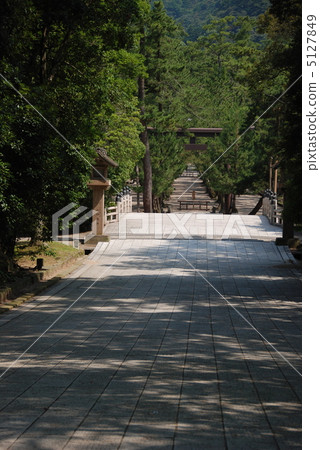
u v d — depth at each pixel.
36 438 5.15
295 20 21.55
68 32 18.61
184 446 4.98
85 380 7.05
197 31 183.50
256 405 6.12
